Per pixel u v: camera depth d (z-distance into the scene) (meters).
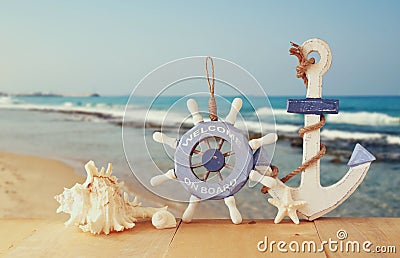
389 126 4.35
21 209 3.35
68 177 3.72
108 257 1.04
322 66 1.24
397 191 3.70
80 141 4.37
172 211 2.99
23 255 1.06
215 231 1.20
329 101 1.22
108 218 1.18
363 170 1.25
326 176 3.98
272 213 3.07
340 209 3.45
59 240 1.15
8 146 4.39
